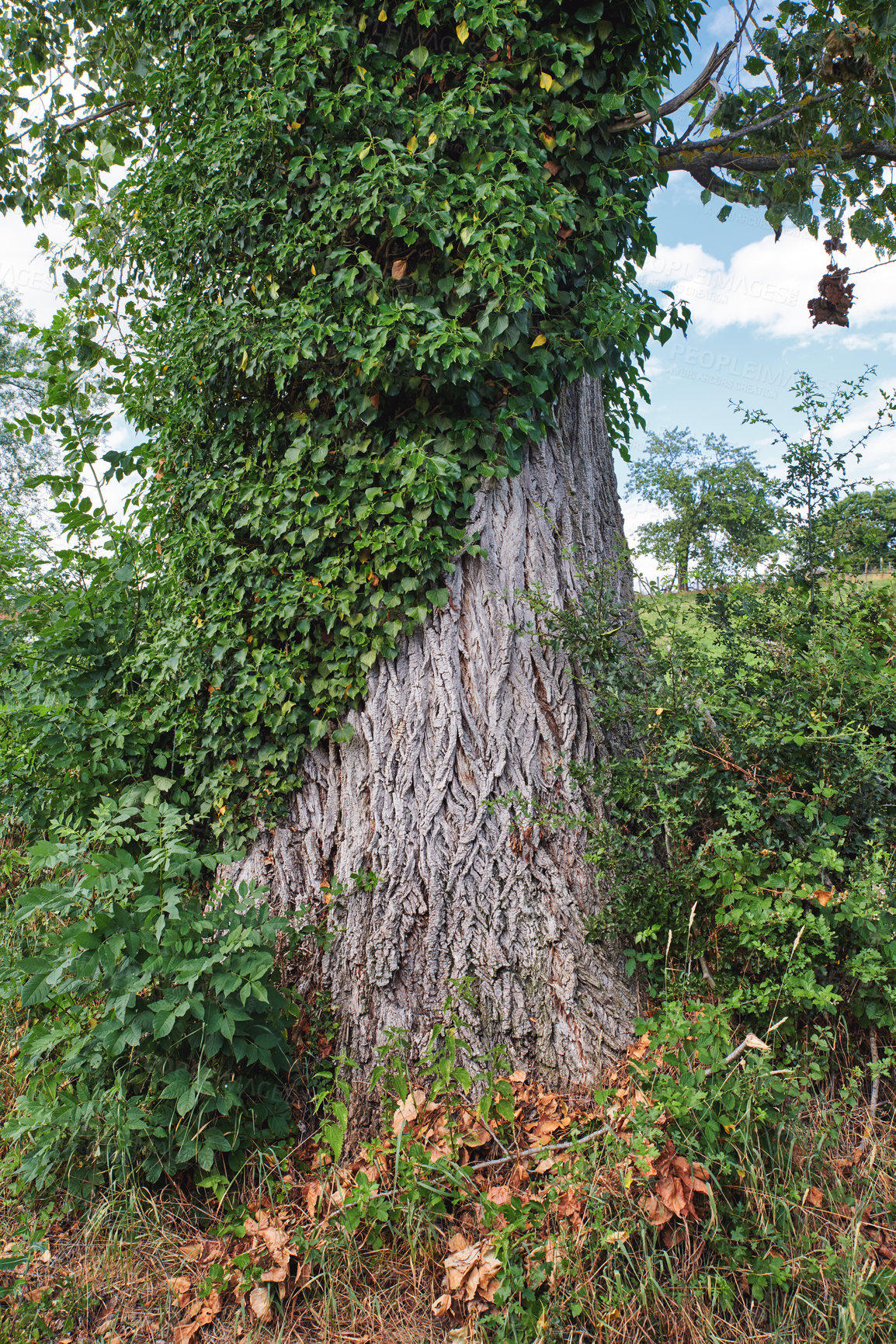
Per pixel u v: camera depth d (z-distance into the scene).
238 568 3.46
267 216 3.43
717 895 2.88
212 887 3.58
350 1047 3.04
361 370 3.12
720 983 2.77
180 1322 2.24
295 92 3.22
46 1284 2.35
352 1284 2.31
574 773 3.12
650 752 3.08
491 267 2.96
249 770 3.47
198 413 3.75
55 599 4.41
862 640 3.64
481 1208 2.43
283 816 3.46
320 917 3.26
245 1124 2.65
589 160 3.55
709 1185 2.22
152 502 4.16
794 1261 2.11
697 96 3.85
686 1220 2.18
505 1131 2.68
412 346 3.07
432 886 3.11
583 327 3.45
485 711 3.23
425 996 3.04
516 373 3.22
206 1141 2.53
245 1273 2.27
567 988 3.03
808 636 3.51
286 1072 2.95
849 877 2.89
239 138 3.29
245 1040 2.60
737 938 2.81
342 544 3.35
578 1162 2.32
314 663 3.43
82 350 5.02
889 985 2.70
